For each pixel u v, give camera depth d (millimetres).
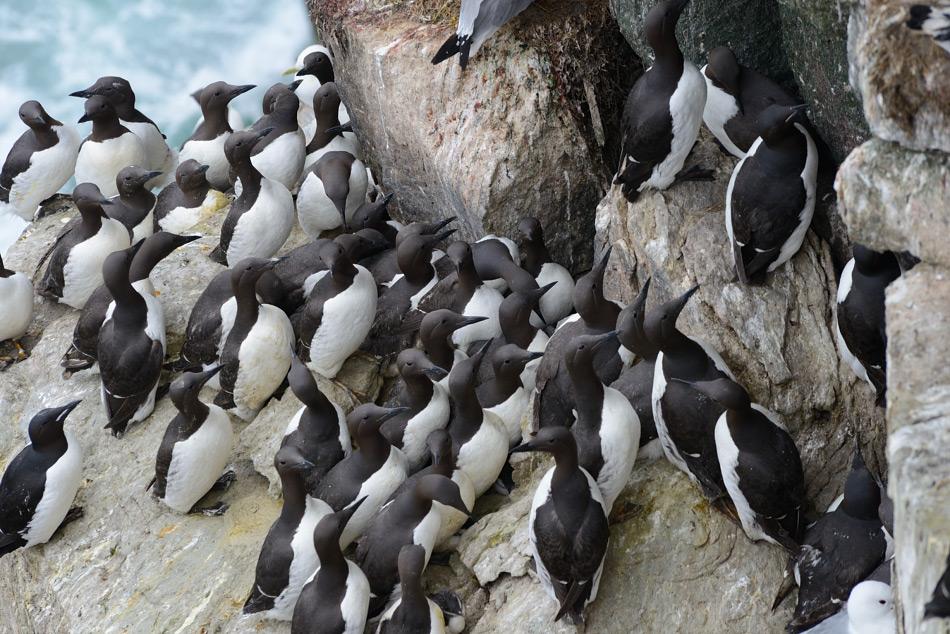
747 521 10906
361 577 11461
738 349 11906
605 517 10688
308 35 28078
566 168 14992
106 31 27594
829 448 11789
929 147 7996
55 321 16688
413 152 16250
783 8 11664
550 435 10367
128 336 14367
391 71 15844
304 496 11977
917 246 8258
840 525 10461
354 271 13828
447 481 11547
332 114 17094
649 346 11930
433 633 11094
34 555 13938
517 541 11930
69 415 15180
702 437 10969
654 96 12000
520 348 13047
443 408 13062
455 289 14234
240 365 13883
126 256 14203
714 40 13297
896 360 7777
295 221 17672
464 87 15203
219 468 13367
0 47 28016
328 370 14180
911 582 7004
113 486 14242
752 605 10812
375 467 12406
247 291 13727
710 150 13375
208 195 17609
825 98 11742
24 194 18266
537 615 11156
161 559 13188
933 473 7090
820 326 11922
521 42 14953
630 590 11039
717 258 12328
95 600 13039
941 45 7625
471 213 15297
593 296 12414
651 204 12922
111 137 17766
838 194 8602
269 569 11797
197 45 27672
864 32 8148
